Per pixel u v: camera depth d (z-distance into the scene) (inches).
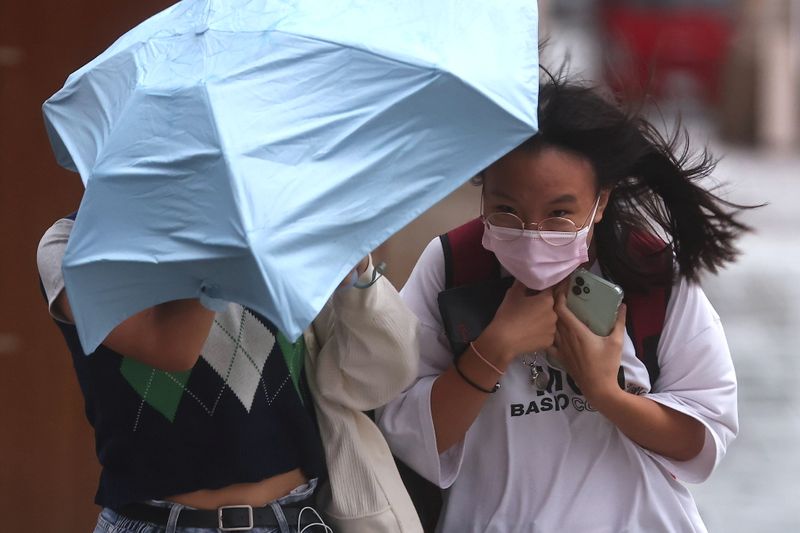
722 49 2810.0
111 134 297.6
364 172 279.6
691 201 375.6
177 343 301.7
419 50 291.1
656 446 371.9
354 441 366.0
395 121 284.7
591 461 377.7
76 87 334.6
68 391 622.8
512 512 379.6
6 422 618.5
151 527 343.9
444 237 394.3
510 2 309.3
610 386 362.0
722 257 381.7
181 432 340.8
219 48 299.7
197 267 271.0
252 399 345.1
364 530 364.2
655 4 2847.0
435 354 390.6
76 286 287.6
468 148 285.7
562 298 367.9
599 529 374.3
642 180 376.2
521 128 286.0
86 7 611.5
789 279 1475.1
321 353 366.0
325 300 266.4
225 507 342.6
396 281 737.6
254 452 344.5
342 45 292.5
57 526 626.5
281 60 291.4
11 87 606.2
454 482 387.2
